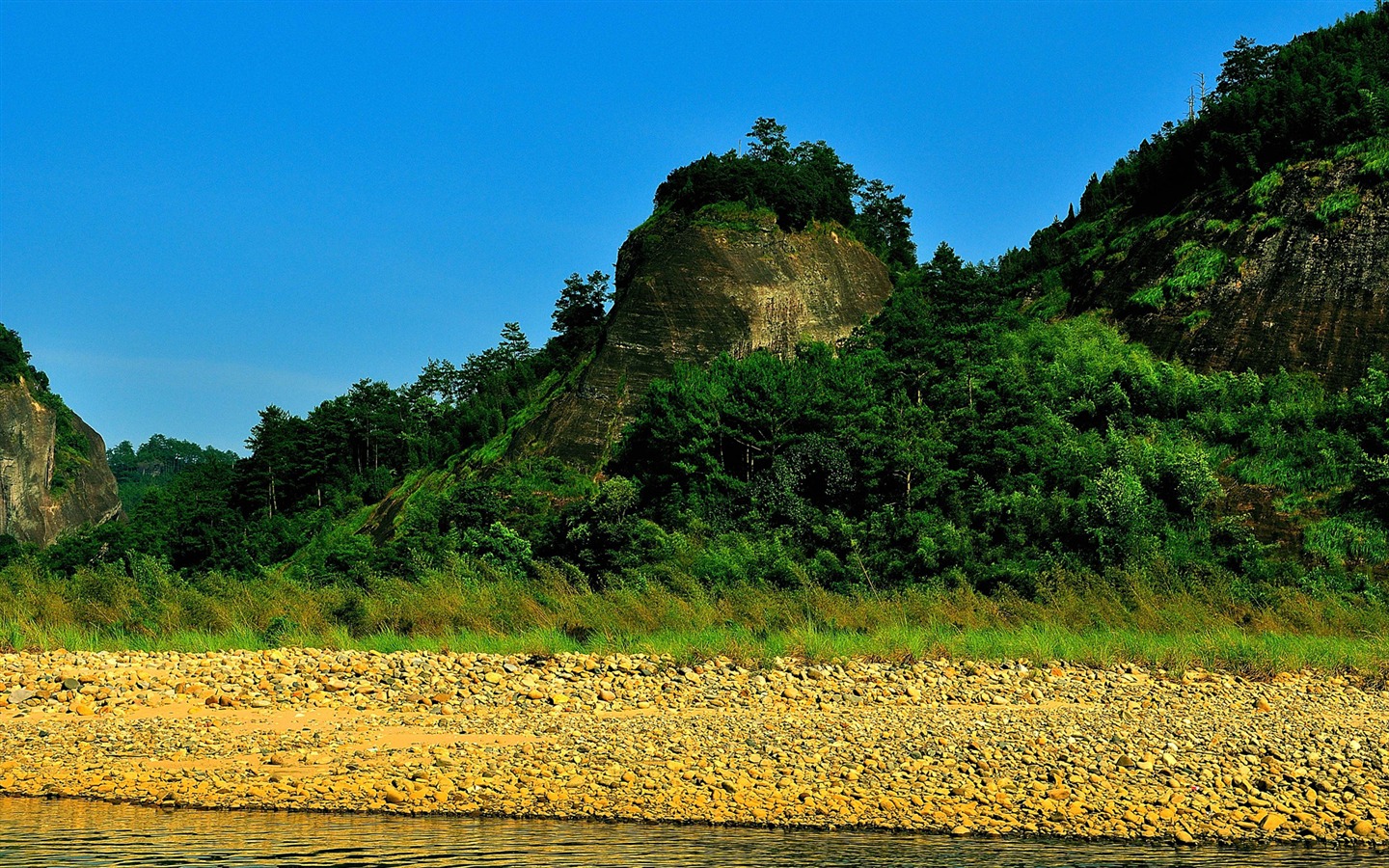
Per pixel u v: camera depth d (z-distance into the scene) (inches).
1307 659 836.6
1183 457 1818.4
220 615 965.8
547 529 1900.8
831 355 2785.4
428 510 2271.2
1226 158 2709.2
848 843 382.6
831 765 487.5
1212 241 2549.2
